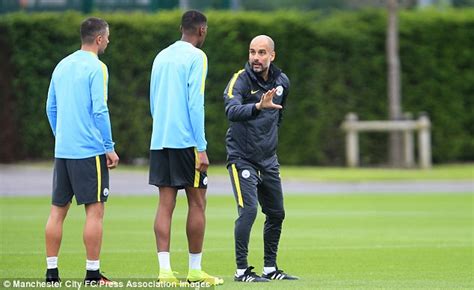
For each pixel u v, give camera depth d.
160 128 38.38
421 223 66.31
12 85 111.62
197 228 38.75
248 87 39.97
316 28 113.25
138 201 81.44
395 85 113.56
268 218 41.38
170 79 38.22
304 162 114.19
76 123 37.47
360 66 114.56
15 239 55.81
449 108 118.12
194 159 38.25
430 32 117.00
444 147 118.31
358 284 39.62
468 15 118.19
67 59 37.97
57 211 38.09
